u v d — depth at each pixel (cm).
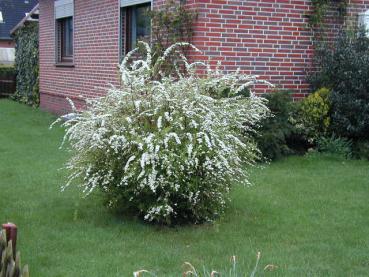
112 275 466
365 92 951
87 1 1430
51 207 670
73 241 550
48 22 1747
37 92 1897
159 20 1020
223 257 510
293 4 1042
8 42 3897
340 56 991
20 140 1160
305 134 1002
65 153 1016
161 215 589
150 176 546
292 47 1052
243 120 650
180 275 464
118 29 1271
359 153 976
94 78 1412
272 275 466
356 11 1096
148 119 592
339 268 489
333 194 739
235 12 991
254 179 813
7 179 811
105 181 590
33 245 537
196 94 595
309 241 558
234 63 1002
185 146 566
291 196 727
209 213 613
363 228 600
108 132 588
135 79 610
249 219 627
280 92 960
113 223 610
